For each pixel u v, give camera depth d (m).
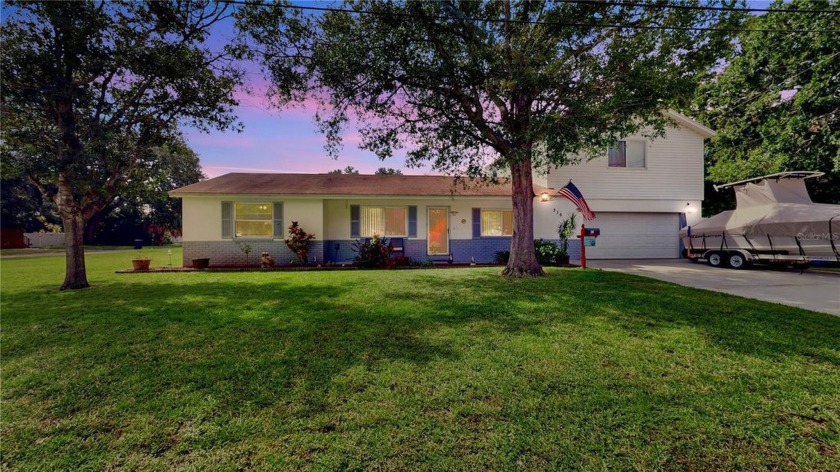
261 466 2.18
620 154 14.74
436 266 12.87
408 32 7.54
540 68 7.42
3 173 8.25
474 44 7.56
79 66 8.05
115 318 5.43
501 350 4.02
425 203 14.23
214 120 9.66
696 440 2.40
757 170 14.04
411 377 3.35
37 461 2.23
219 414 2.74
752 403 2.86
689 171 15.02
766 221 10.70
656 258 15.03
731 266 11.60
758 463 2.19
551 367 3.55
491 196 13.86
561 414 2.71
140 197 10.18
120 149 8.75
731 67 14.59
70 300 6.84
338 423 2.62
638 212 14.90
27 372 3.51
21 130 7.93
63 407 2.86
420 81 8.15
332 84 8.24
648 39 7.48
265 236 13.15
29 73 7.48
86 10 7.53
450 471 2.12
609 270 10.86
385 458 2.24
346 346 4.16
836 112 12.06
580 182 14.53
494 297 6.78
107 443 2.40
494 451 2.30
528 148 8.21
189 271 11.56
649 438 2.42
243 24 7.89
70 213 8.49
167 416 2.71
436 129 8.70
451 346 4.15
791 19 12.38
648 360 3.72
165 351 4.05
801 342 4.21
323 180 15.24
